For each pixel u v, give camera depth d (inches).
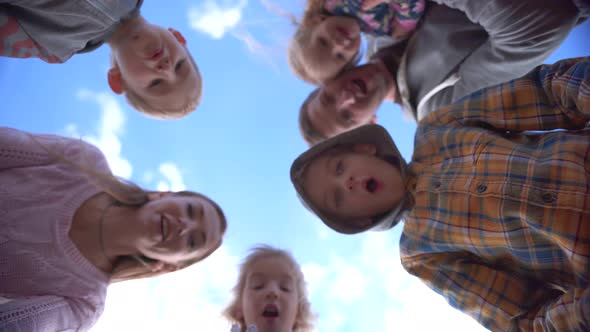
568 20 34.0
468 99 30.0
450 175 28.0
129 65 39.9
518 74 38.3
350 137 32.0
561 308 22.7
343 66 44.7
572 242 23.0
